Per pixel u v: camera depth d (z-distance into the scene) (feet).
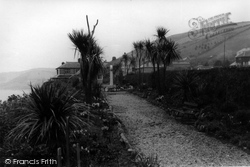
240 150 16.62
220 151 16.47
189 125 25.34
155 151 16.52
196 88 30.58
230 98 25.39
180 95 35.12
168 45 40.75
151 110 35.60
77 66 115.65
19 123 11.57
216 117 23.93
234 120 21.76
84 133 14.96
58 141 11.16
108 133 18.88
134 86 78.89
